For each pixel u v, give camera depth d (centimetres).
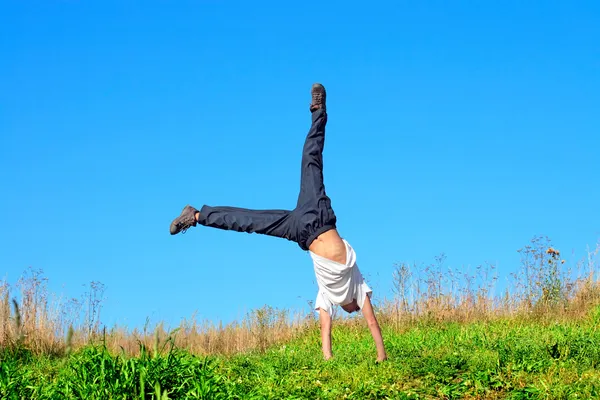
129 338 1226
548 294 1393
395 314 1436
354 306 846
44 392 549
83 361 562
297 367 811
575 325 1193
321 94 841
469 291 1444
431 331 1279
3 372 575
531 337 982
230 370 761
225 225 863
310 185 824
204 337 1326
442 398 611
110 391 514
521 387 614
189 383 550
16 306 548
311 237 812
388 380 673
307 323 1483
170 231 886
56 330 1191
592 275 1433
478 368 692
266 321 1425
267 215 845
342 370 739
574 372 651
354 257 815
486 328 1235
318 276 834
